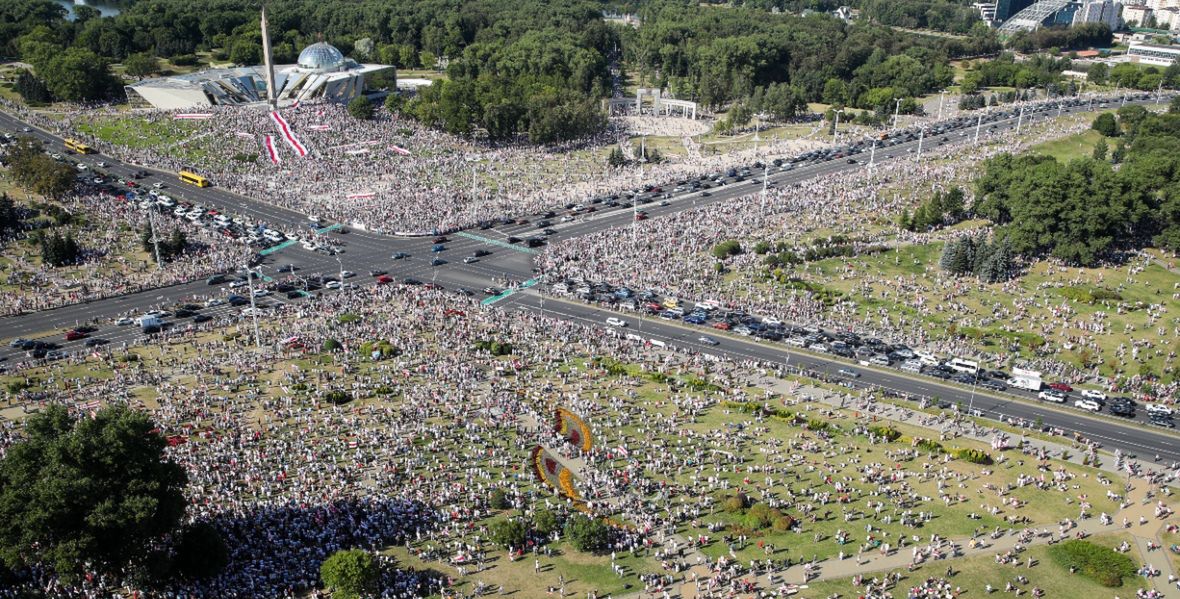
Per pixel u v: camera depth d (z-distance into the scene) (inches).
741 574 4889.3
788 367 7406.5
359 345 7544.3
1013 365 7490.2
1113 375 7337.6
